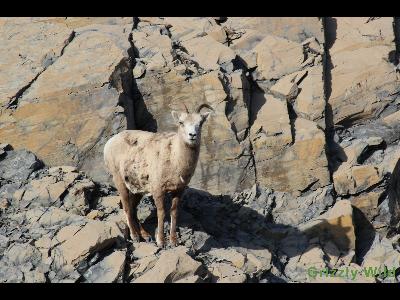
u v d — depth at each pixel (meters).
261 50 61.28
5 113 55.03
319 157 56.50
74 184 51.22
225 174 56.84
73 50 58.41
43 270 43.47
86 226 45.31
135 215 49.59
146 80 57.88
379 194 55.78
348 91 60.53
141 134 47.91
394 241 55.88
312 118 58.69
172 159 45.28
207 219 53.81
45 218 47.84
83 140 55.28
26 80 56.25
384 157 58.34
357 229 56.28
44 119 55.25
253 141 57.12
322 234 53.28
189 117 44.03
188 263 43.88
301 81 59.91
